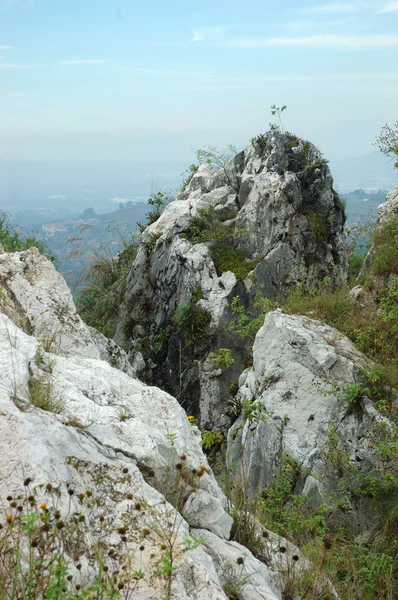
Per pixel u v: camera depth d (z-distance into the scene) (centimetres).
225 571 419
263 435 888
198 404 1351
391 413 812
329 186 1584
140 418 491
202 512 459
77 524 350
